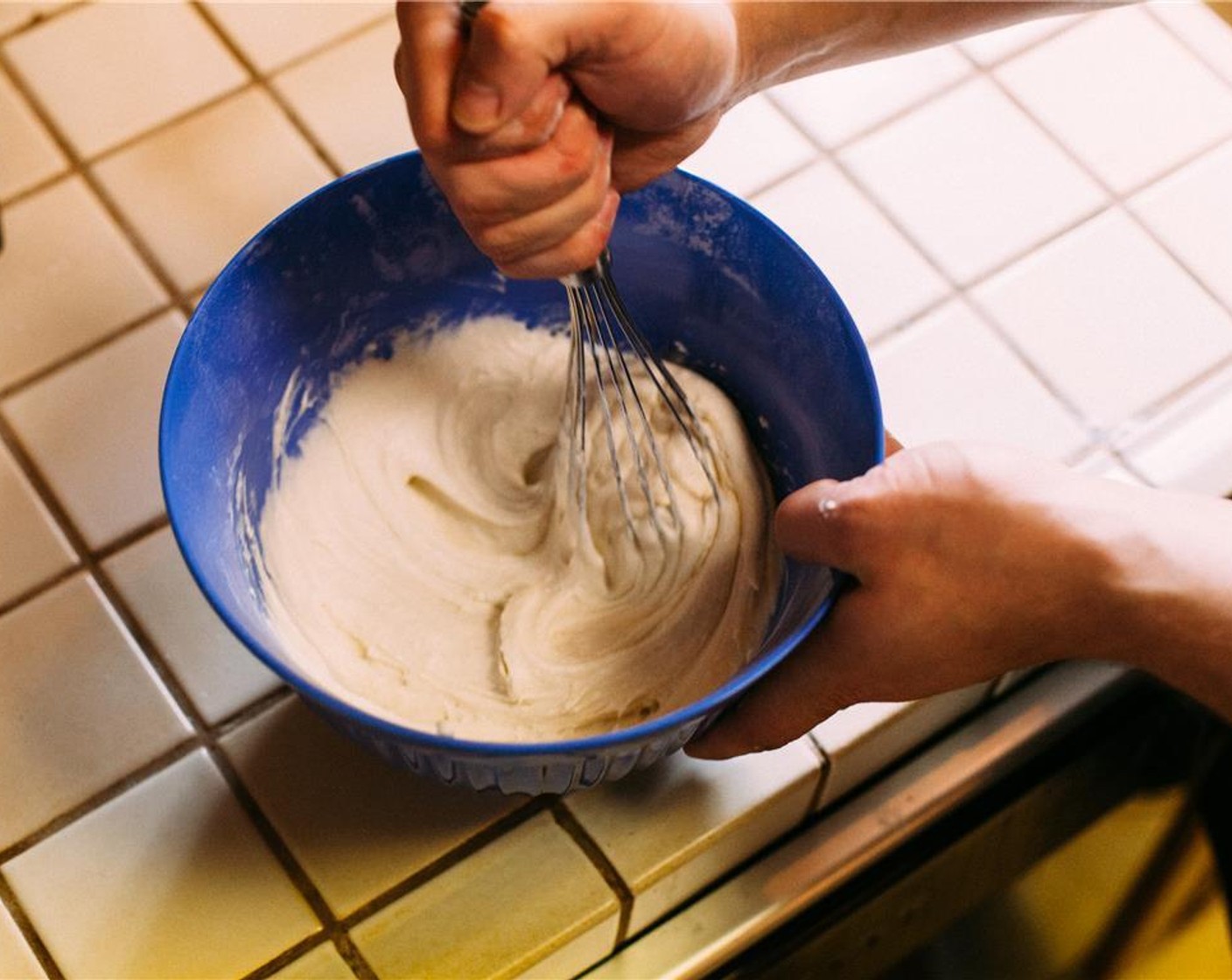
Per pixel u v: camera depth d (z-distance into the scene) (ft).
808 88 2.69
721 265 2.10
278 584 2.07
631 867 2.01
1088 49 2.76
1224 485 2.32
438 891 1.98
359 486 2.22
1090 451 2.35
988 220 2.56
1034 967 2.90
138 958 1.92
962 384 2.40
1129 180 2.61
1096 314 2.48
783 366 2.12
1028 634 1.82
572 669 2.05
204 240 2.51
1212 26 2.80
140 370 2.39
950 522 1.75
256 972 1.92
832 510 1.77
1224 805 2.71
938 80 2.71
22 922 1.94
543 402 2.30
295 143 2.62
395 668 2.05
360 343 2.25
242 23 2.73
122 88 2.65
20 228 2.50
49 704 2.09
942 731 2.30
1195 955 2.97
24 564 2.21
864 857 2.21
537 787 1.82
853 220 2.55
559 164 1.64
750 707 1.92
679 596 2.09
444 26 1.53
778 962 2.34
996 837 2.51
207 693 2.11
